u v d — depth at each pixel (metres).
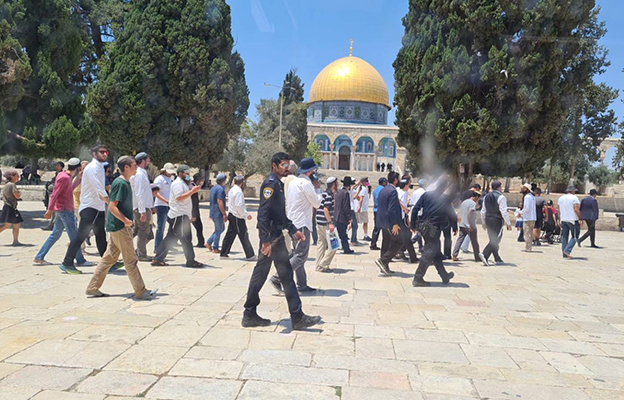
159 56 24.67
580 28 22.42
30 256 9.60
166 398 3.45
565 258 12.53
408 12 24.27
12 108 15.44
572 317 6.18
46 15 17.47
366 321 5.60
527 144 22.94
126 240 6.15
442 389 3.76
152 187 9.93
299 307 5.18
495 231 10.88
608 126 32.00
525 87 20.89
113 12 26.48
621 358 4.62
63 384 3.63
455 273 9.45
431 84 22.23
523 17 20.69
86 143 19.64
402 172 77.06
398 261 10.72
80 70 27.41
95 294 6.40
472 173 24.03
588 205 15.43
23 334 4.73
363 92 77.62
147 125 25.09
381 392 3.66
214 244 11.41
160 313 5.67
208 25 24.97
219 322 5.37
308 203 6.95
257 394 3.55
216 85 25.12
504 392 3.74
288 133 46.34
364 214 14.66
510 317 6.05
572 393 3.77
